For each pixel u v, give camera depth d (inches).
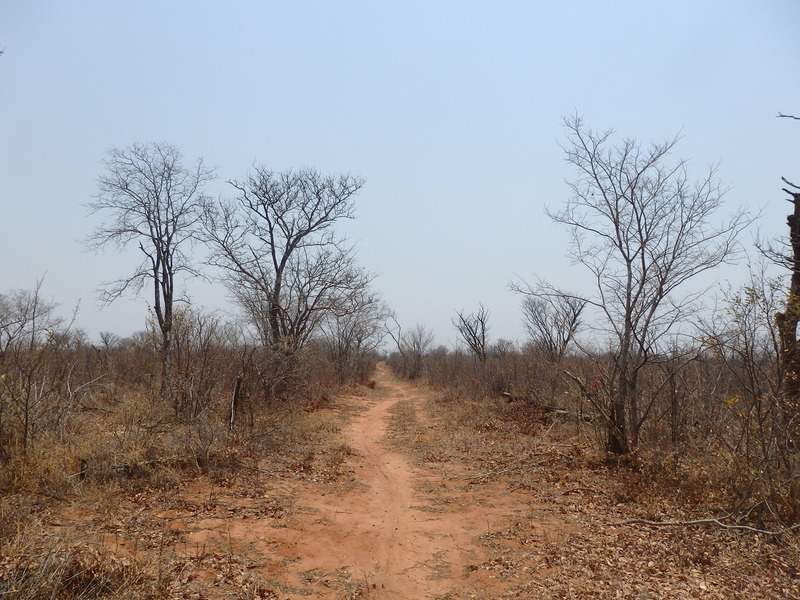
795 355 324.2
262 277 898.1
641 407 473.1
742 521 306.8
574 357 634.8
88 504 319.6
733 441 365.7
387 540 314.0
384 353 5575.8
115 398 591.5
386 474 477.1
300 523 329.4
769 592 231.9
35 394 390.9
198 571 250.7
